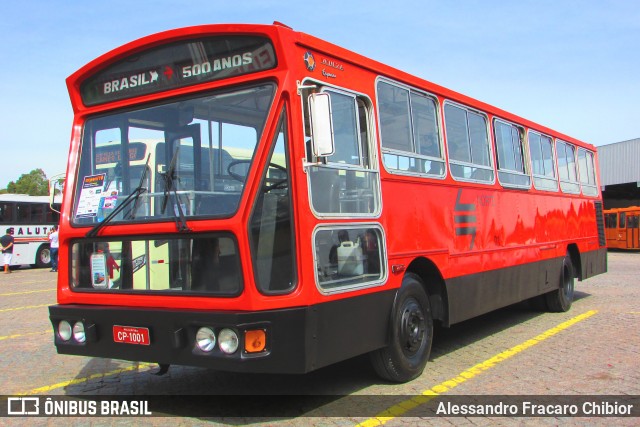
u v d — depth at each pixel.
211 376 6.37
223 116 4.78
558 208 10.49
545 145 10.30
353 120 5.37
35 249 26.75
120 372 6.63
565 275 10.59
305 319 4.45
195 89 4.95
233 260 4.44
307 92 4.74
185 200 4.78
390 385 5.86
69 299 5.37
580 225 11.58
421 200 6.28
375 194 5.53
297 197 4.53
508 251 8.30
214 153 4.73
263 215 4.44
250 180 4.40
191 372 6.57
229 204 4.51
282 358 4.35
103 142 5.50
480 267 7.45
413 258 6.02
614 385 5.79
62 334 5.23
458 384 5.87
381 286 5.46
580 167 12.10
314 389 5.76
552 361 6.77
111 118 5.49
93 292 5.23
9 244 23.72
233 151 4.62
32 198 26.86
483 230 7.62
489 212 7.84
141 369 6.75
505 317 9.99
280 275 4.47
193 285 4.66
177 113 5.04
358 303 5.11
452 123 7.20
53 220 27.61
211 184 4.66
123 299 4.97
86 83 5.68
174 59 5.11
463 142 7.43
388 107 5.93
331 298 4.75
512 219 8.55
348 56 5.34
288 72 4.59
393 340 5.64
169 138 5.05
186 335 4.50
